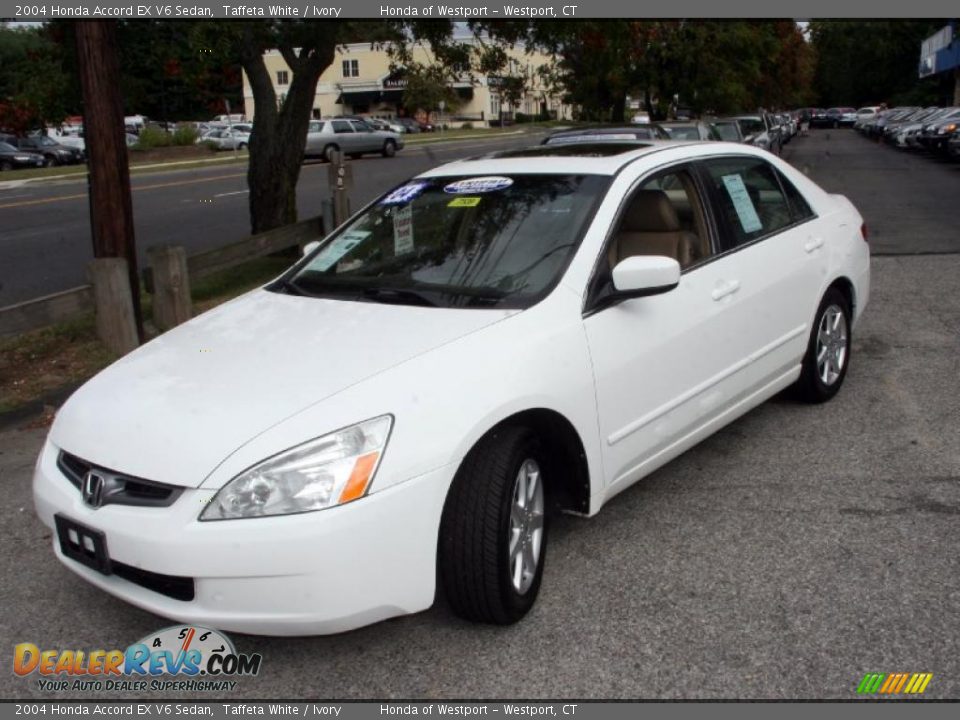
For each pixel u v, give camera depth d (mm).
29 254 13234
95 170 7289
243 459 2965
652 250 4445
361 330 3629
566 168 4426
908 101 75438
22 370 7051
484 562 3232
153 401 3322
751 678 3105
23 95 9953
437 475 3104
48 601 3844
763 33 30578
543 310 3658
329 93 73438
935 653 3186
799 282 5098
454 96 12508
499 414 3275
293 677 3248
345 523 2914
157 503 3025
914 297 8555
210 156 40219
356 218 4828
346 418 3053
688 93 29219
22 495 4938
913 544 3928
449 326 3564
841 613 3439
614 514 4336
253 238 9242
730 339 4516
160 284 7391
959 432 5156
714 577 3734
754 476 4695
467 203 4414
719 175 4832
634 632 3387
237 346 3666
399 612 3096
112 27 7238
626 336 3877
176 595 3055
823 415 5504
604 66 24156
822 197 5758
